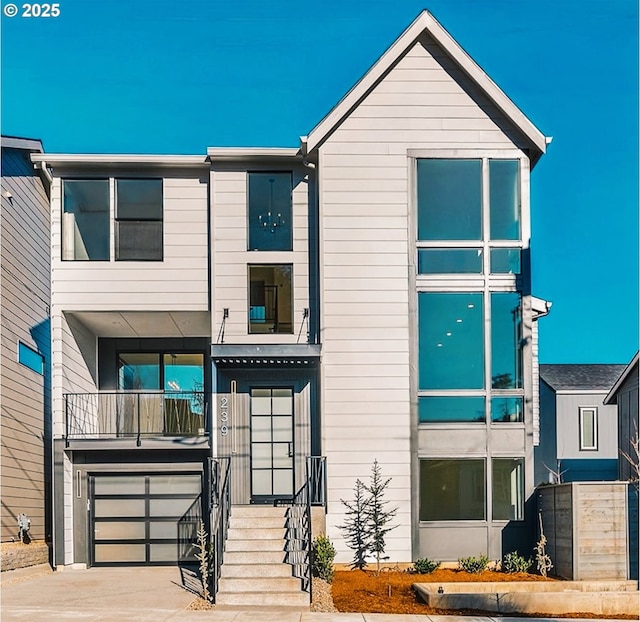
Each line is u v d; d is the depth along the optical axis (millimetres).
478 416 12648
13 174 14133
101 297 13812
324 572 10922
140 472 14289
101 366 15789
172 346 15961
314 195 13805
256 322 13539
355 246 12953
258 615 9062
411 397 12633
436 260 12961
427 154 13078
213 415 13516
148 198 14172
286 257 13664
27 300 14891
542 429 25828
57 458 13688
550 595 9562
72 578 12352
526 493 12461
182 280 13914
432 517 12414
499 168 13133
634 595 9594
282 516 11852
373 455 12516
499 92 13016
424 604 9719
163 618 8883
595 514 10766
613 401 19578
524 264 12945
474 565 11633
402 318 12797
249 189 13883
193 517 14219
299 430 13609
